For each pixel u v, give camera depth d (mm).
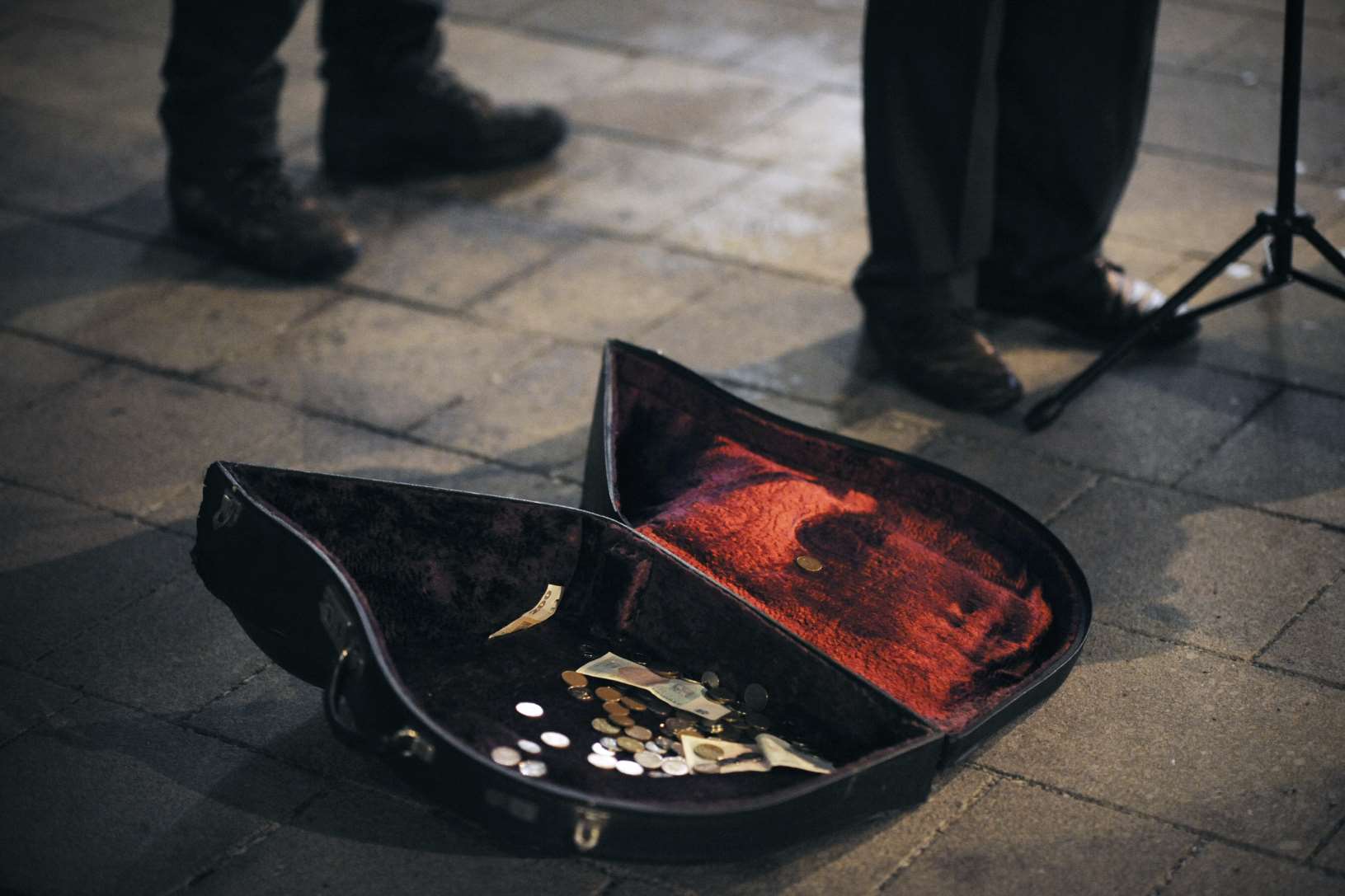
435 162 4660
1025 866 2232
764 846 2068
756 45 5449
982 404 3404
